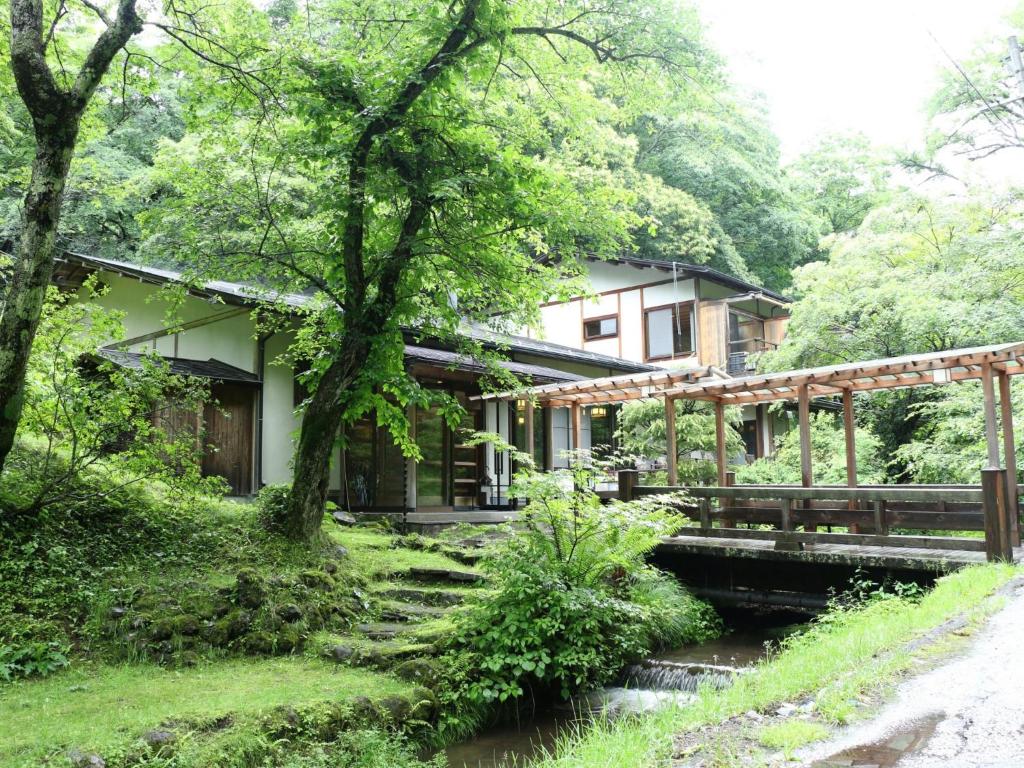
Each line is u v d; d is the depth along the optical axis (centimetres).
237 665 707
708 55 1067
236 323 1449
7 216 1587
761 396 1286
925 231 1894
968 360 956
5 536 812
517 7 1035
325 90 902
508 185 922
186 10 934
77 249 1998
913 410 1723
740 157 2986
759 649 916
